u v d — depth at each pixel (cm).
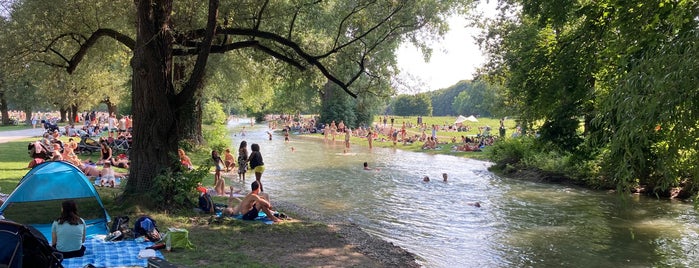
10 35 1565
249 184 1934
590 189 2025
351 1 1628
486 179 2320
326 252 977
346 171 2517
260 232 1086
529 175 2339
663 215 1521
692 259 1059
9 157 2084
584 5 1438
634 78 589
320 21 1684
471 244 1164
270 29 1727
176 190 1188
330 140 4941
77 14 1537
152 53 1168
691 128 563
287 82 2047
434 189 1988
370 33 1641
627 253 1099
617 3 989
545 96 1636
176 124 1248
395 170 2616
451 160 3178
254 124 9325
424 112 14962
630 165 632
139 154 1199
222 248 934
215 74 2780
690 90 521
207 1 1579
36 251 610
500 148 2856
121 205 1155
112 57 1980
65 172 1077
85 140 2458
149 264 704
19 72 1686
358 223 1331
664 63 560
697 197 734
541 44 1720
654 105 546
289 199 1672
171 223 1083
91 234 962
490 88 4794
